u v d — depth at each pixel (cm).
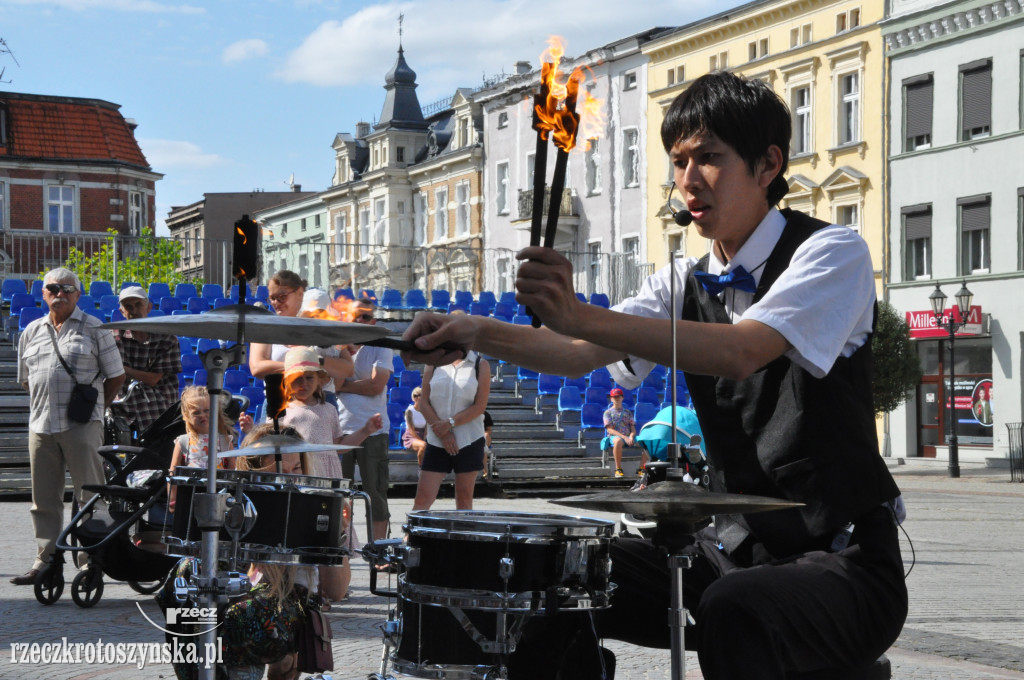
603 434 2334
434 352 315
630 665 639
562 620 358
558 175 257
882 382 3084
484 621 354
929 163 3556
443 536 361
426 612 364
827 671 304
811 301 297
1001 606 864
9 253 4078
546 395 2517
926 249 3581
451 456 947
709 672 289
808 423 308
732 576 295
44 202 6406
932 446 3525
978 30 3409
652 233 4562
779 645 285
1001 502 2080
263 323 336
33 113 6481
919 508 1909
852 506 305
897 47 3669
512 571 353
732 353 284
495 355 326
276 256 3103
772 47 4106
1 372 2195
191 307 2744
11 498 1744
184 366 2208
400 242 6531
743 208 321
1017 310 3303
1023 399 3294
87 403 873
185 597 475
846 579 298
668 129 327
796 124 4038
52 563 817
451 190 6000
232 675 484
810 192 3941
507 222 5456
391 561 378
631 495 285
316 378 751
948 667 644
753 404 318
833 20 3878
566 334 270
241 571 495
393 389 2122
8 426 2000
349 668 602
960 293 3188
